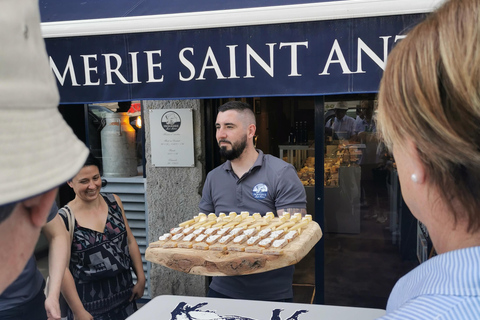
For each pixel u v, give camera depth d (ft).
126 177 12.66
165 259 5.98
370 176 12.07
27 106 1.23
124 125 12.60
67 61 8.30
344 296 12.39
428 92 1.52
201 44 7.72
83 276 7.50
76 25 8.08
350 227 12.28
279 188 8.00
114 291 7.82
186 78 7.87
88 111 12.84
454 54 1.47
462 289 1.40
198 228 6.95
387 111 1.72
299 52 7.39
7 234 1.36
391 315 1.51
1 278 1.38
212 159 12.18
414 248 12.09
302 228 6.75
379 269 12.26
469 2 1.51
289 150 13.05
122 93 8.16
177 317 4.47
